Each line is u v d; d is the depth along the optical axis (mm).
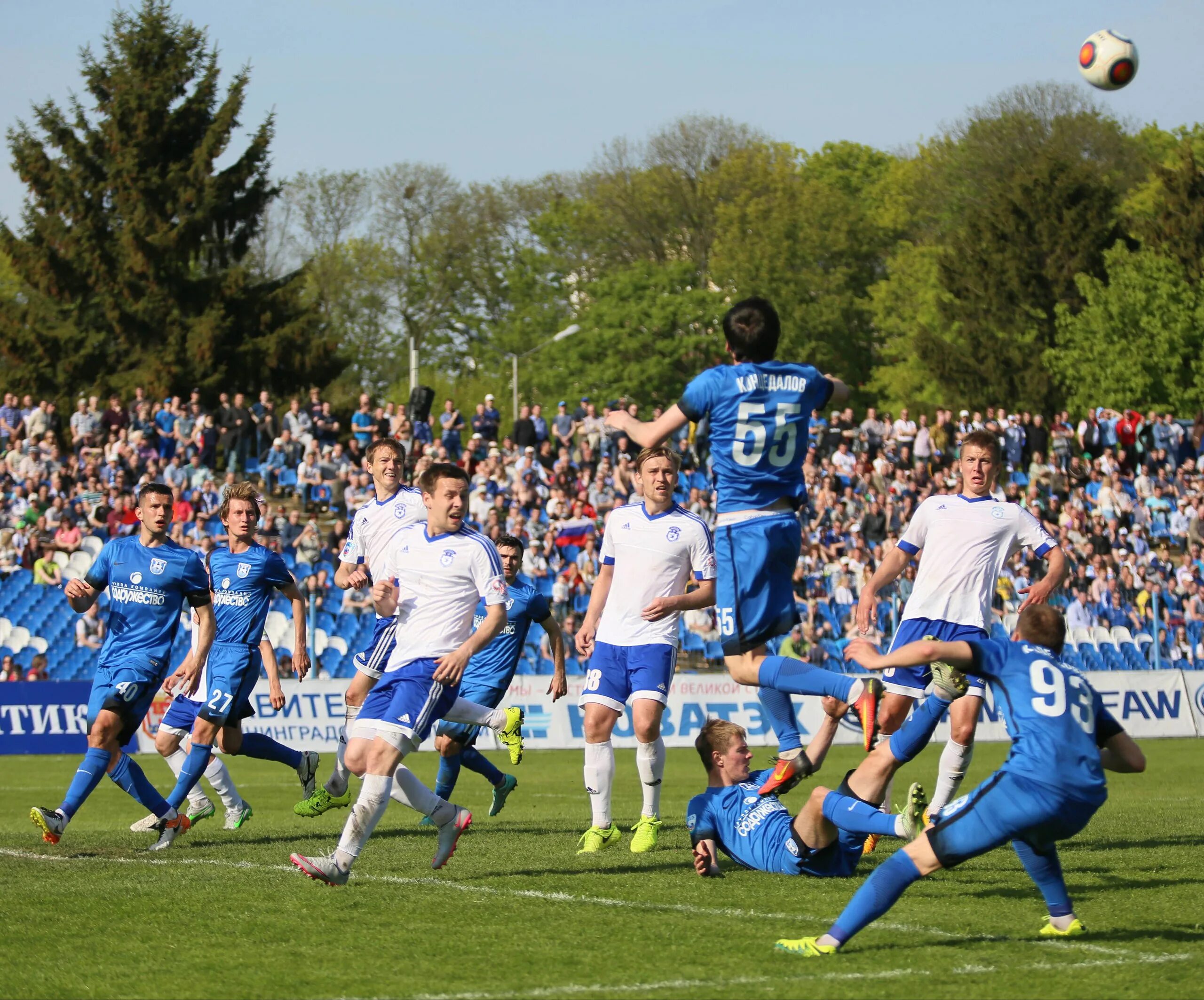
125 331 110312
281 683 49219
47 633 60875
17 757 47562
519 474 71812
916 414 147750
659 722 21828
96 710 22797
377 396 159375
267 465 75812
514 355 127750
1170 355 119000
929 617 21969
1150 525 81500
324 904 17219
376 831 25812
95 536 63500
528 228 164750
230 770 46031
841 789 17453
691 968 13820
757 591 17781
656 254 158000
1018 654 14398
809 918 16188
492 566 18516
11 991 13148
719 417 17797
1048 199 143875
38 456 68875
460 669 18141
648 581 21781
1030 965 13852
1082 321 123375
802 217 150875
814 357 152375
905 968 13766
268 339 111812
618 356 144750
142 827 25281
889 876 14219
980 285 145750
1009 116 162375
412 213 158375
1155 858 21281
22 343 109875
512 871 19922
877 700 16812
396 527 25672
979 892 18141
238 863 21062
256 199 117125
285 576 25828
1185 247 141750
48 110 111812
